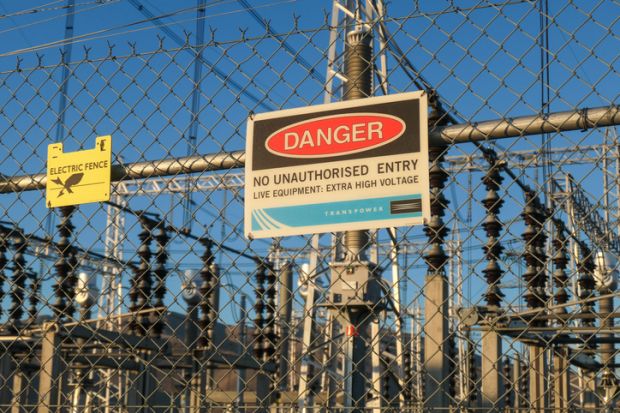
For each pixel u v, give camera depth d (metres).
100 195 5.08
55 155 5.26
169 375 5.09
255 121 4.58
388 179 4.21
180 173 4.98
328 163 4.35
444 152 4.34
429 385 7.16
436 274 4.47
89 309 5.66
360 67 5.91
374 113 4.30
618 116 3.94
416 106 4.22
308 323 13.61
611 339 10.51
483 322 7.01
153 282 11.47
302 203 4.38
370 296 9.07
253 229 4.47
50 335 6.36
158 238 9.38
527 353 10.57
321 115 4.41
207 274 13.89
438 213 5.32
